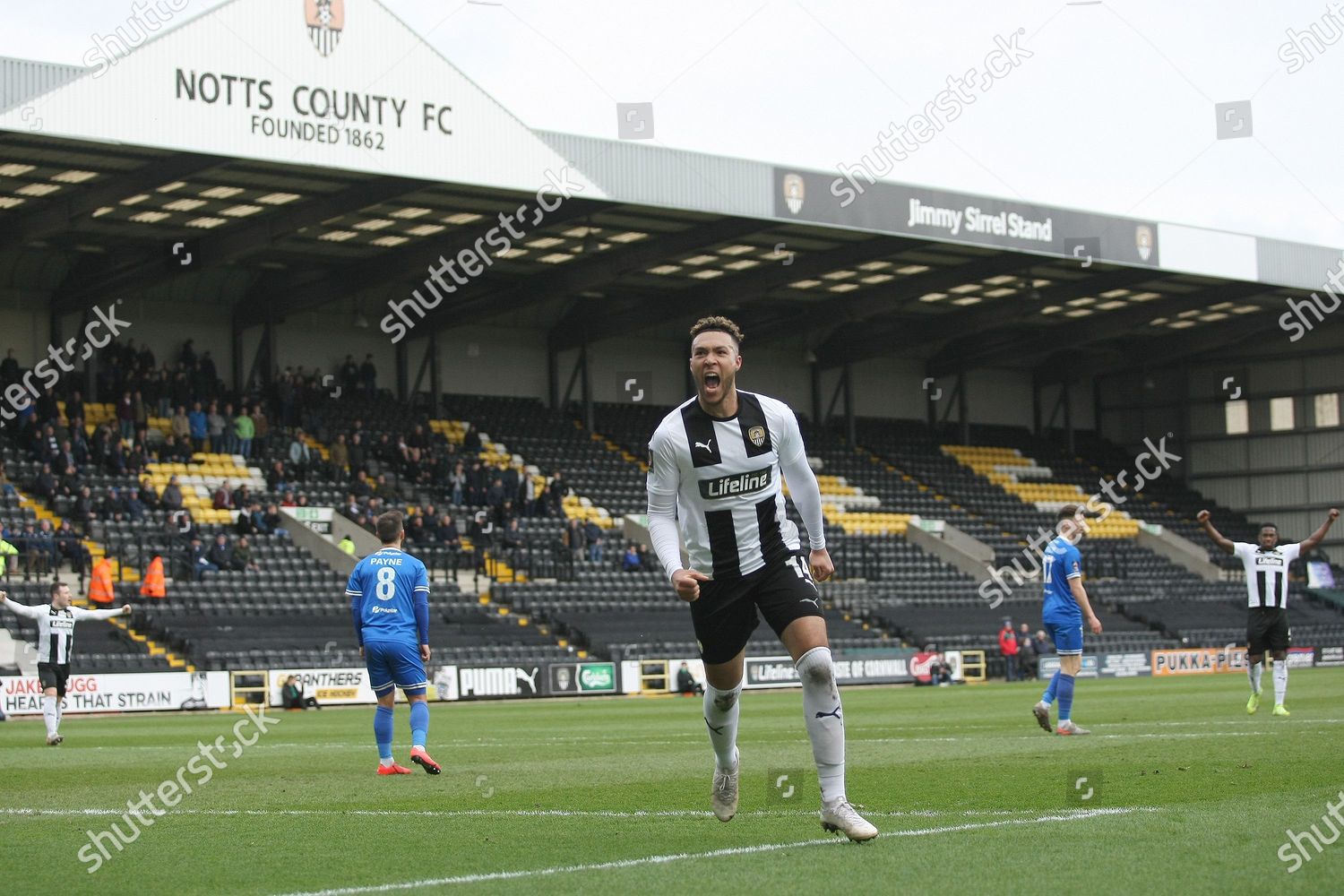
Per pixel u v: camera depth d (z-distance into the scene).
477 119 27.09
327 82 25.22
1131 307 45.53
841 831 6.32
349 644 28.59
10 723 22.06
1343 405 49.72
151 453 33.44
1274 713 15.47
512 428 41.22
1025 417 53.75
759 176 30.91
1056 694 13.01
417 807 8.10
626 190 29.08
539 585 34.22
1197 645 41.03
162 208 29.95
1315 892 4.91
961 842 6.05
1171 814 6.78
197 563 29.86
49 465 30.67
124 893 5.46
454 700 27.38
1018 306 43.22
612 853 6.12
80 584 28.39
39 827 7.50
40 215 28.62
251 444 34.78
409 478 36.31
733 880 5.30
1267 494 50.94
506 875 5.57
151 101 23.36
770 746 12.22
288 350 38.66
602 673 29.59
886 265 38.75
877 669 32.56
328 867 5.94
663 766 10.70
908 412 50.91
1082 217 35.91
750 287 38.50
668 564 6.23
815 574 6.57
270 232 30.55
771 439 6.30
